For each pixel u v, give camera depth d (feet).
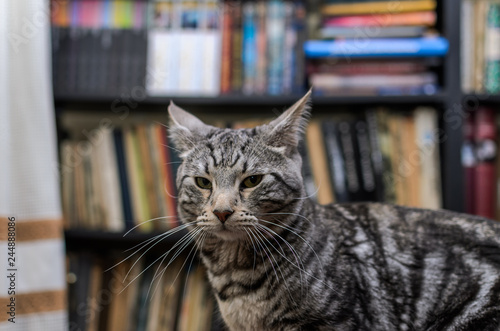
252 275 3.27
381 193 4.78
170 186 4.85
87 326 4.82
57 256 4.45
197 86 4.97
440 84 4.98
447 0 4.79
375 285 3.19
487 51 4.85
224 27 5.03
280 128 3.38
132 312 4.86
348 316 3.05
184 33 5.00
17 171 4.46
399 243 3.36
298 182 3.41
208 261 3.56
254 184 3.32
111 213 4.88
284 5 5.05
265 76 5.01
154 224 4.85
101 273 4.92
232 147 3.40
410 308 3.19
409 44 4.91
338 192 4.81
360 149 4.84
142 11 5.10
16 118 4.49
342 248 3.29
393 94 4.89
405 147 4.84
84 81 4.98
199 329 4.81
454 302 3.17
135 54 4.99
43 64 4.54
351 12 5.05
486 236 3.32
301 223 3.34
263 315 3.22
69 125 5.79
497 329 3.03
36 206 4.45
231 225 3.16
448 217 3.50
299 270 3.17
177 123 3.63
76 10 5.06
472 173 4.90
